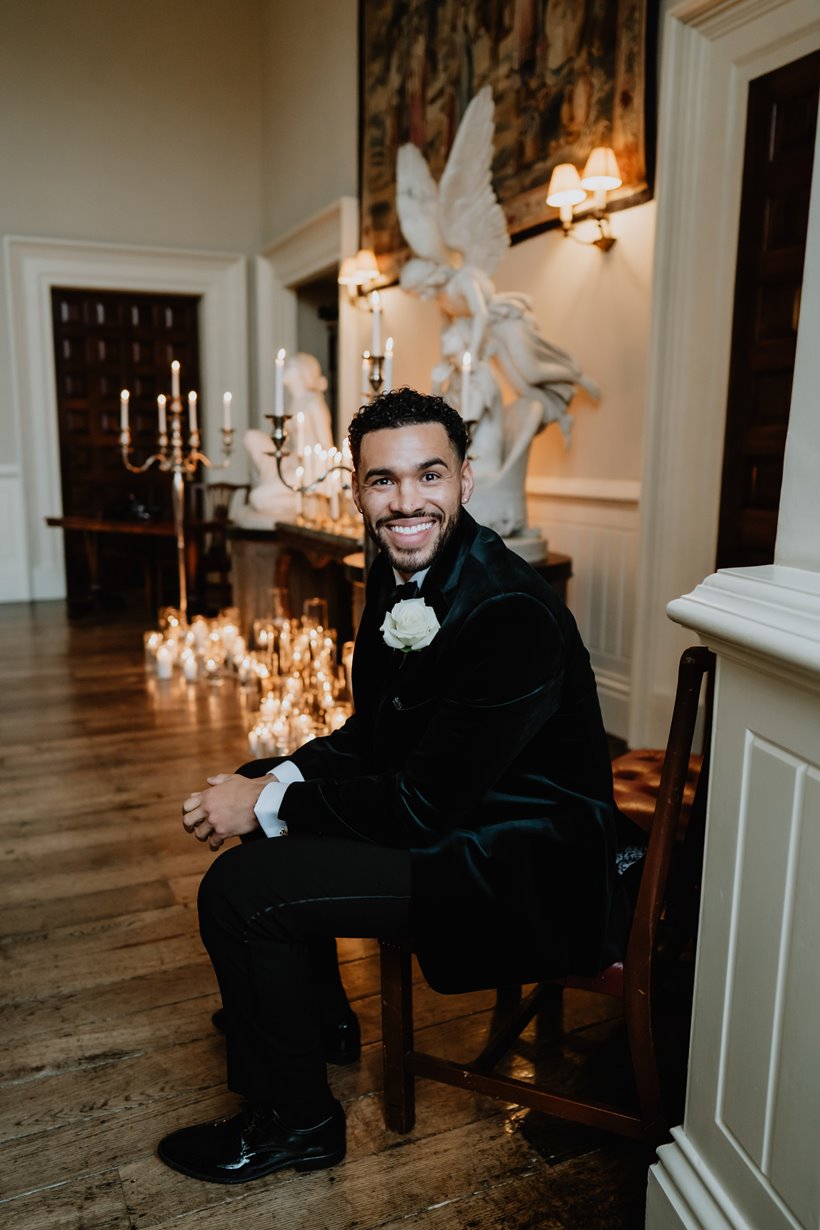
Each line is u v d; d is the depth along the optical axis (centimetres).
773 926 112
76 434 794
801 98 295
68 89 739
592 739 149
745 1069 119
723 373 331
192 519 725
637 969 139
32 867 268
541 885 144
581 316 412
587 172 368
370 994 208
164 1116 168
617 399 395
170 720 412
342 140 662
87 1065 182
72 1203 148
